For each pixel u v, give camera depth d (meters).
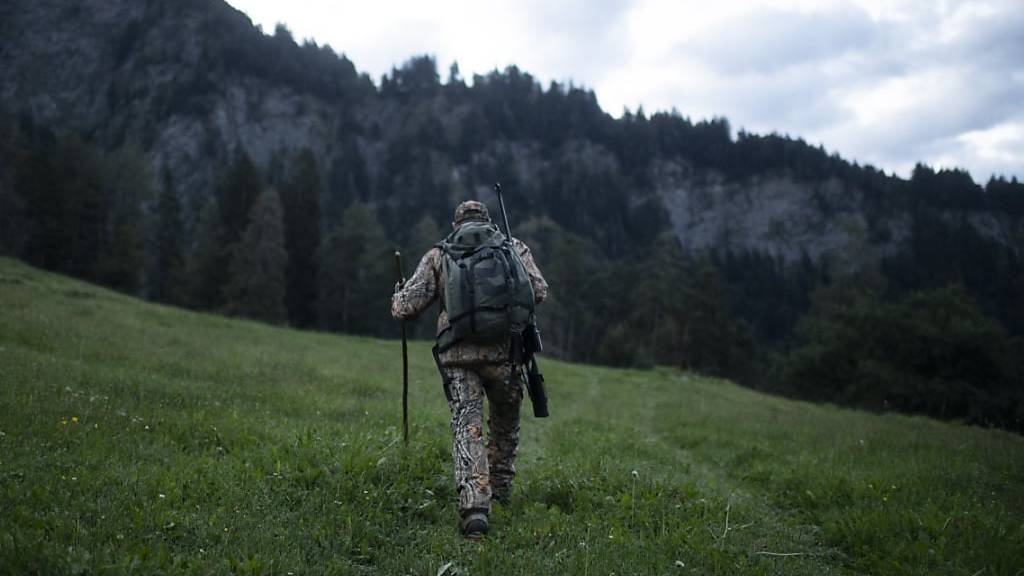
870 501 5.51
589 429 9.89
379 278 79.44
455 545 3.60
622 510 4.57
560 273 90.56
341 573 3.18
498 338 3.97
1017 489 6.55
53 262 69.56
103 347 11.82
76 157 71.88
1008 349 47.16
